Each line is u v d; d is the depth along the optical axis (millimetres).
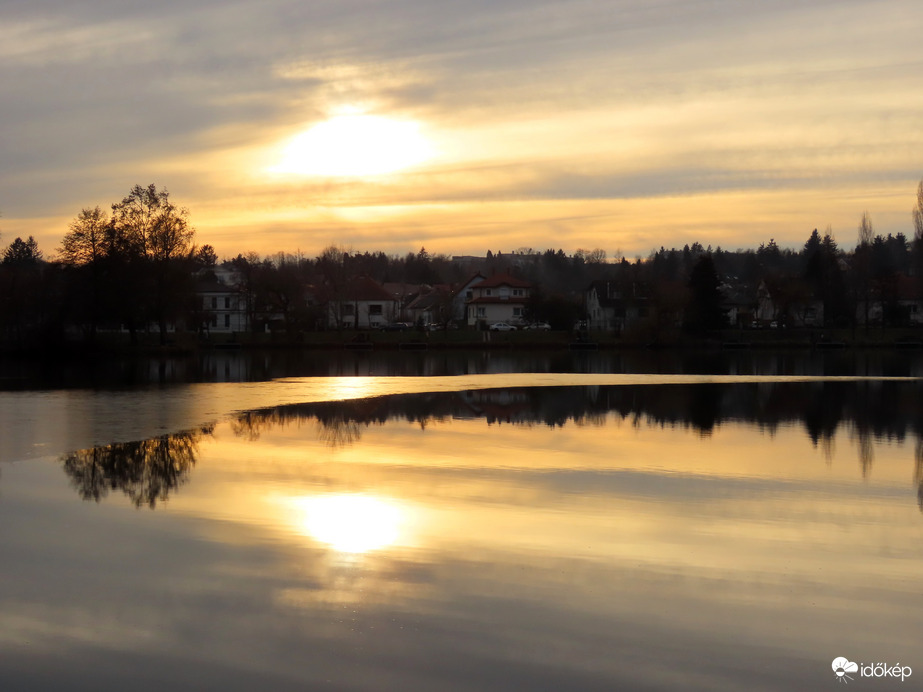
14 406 45875
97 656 13086
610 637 13867
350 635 13812
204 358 98125
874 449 32625
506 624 14289
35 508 21578
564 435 36094
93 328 95875
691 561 17656
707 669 12883
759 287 151750
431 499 23031
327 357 101812
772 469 28141
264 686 12250
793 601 15500
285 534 19250
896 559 18047
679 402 50625
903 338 118750
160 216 97688
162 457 29641
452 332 130375
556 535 19438
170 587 15781
